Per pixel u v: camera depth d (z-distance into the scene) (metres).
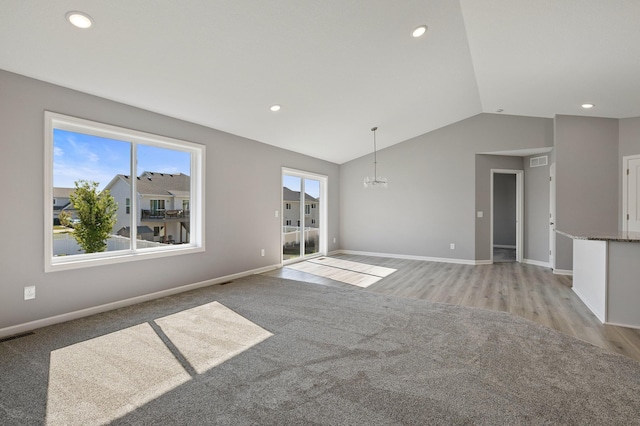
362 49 3.53
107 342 2.72
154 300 3.93
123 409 1.83
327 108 4.88
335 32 3.15
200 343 2.71
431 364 2.35
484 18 3.10
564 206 5.45
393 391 2.01
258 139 5.59
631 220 5.09
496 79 4.47
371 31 3.25
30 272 3.00
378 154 7.65
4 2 2.21
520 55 3.67
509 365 2.33
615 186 5.25
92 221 3.56
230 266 5.11
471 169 6.57
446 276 5.43
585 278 3.88
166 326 3.08
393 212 7.47
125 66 3.06
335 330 3.00
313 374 2.21
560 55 3.53
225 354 2.51
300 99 4.42
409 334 2.90
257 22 2.82
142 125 3.89
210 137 4.76
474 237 6.55
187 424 1.71
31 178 3.00
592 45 3.23
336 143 6.64
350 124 5.72
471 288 4.63
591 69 3.75
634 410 1.82
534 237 6.55
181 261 4.34
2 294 2.85
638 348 2.64
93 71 3.05
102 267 3.51
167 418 1.75
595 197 5.32
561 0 2.65
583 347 2.63
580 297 4.09
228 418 1.75
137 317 3.33
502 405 1.86
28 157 2.97
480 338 2.81
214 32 2.83
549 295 4.26
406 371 2.25
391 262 6.80
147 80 3.34
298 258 6.90
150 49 2.88
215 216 4.84
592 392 1.99
